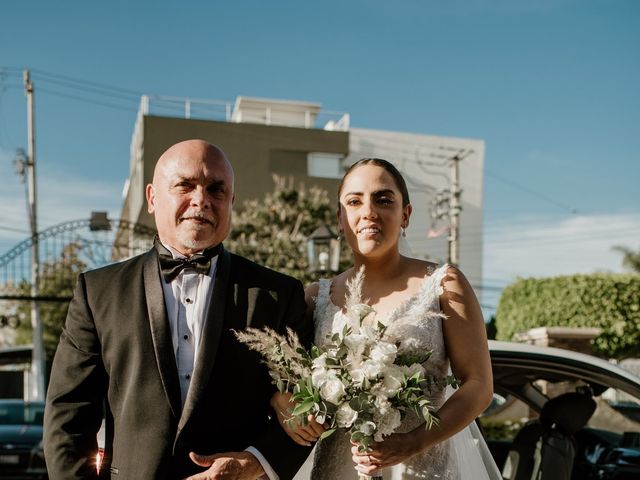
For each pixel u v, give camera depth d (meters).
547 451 3.96
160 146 27.36
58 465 2.69
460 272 3.10
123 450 2.68
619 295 17.20
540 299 17.81
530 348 3.89
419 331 2.95
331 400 2.61
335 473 3.06
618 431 4.07
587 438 4.25
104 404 2.88
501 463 4.29
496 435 4.38
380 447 2.67
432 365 2.99
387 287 3.18
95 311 2.82
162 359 2.71
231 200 2.90
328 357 2.69
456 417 2.78
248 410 2.80
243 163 29.27
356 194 3.13
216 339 2.76
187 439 2.67
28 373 22.91
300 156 29.95
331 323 3.15
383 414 2.64
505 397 4.10
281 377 2.80
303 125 34.59
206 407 2.70
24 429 9.87
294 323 2.97
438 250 33.41
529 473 3.99
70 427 2.75
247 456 2.69
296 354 2.70
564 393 3.97
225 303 2.83
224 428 2.73
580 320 17.22
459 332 2.99
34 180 22.17
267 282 2.94
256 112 34.25
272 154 29.58
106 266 2.96
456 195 24.17
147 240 14.98
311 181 29.70
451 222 23.75
